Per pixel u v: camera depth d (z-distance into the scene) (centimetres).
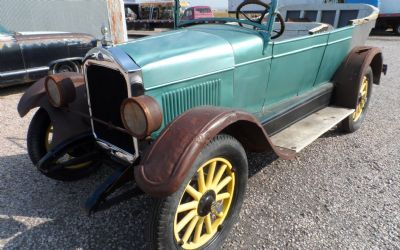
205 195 211
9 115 488
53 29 1025
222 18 309
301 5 532
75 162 267
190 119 195
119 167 239
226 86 260
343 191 295
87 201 208
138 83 209
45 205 274
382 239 237
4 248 227
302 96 352
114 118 239
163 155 182
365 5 470
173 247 199
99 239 237
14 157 353
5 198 282
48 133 295
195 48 241
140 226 250
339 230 246
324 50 357
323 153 366
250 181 310
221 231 229
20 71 587
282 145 286
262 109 310
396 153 367
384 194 290
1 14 930
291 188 299
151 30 1973
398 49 1106
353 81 384
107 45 229
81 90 279
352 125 408
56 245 231
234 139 215
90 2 1054
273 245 232
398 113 496
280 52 298
